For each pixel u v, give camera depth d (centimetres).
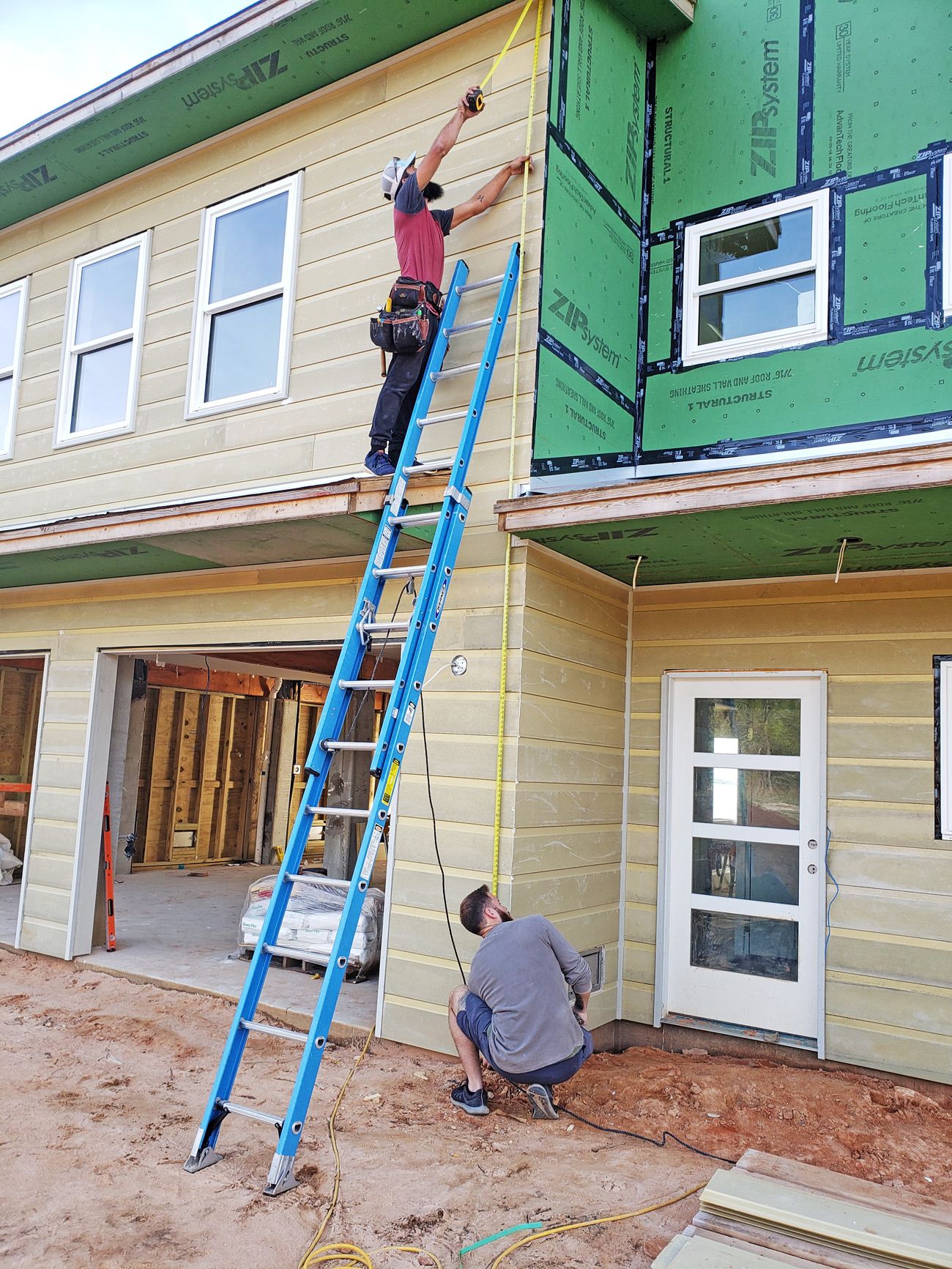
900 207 491
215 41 557
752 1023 503
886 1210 293
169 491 622
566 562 500
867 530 415
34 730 1133
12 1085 429
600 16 534
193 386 621
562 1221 305
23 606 745
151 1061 466
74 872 662
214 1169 339
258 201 614
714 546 459
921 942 459
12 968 648
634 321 559
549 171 479
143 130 637
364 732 767
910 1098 433
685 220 559
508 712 458
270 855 1248
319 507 464
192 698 1221
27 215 754
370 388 539
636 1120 404
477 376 470
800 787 507
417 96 547
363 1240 292
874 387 486
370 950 589
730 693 534
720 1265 263
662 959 527
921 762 471
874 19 511
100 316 696
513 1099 419
